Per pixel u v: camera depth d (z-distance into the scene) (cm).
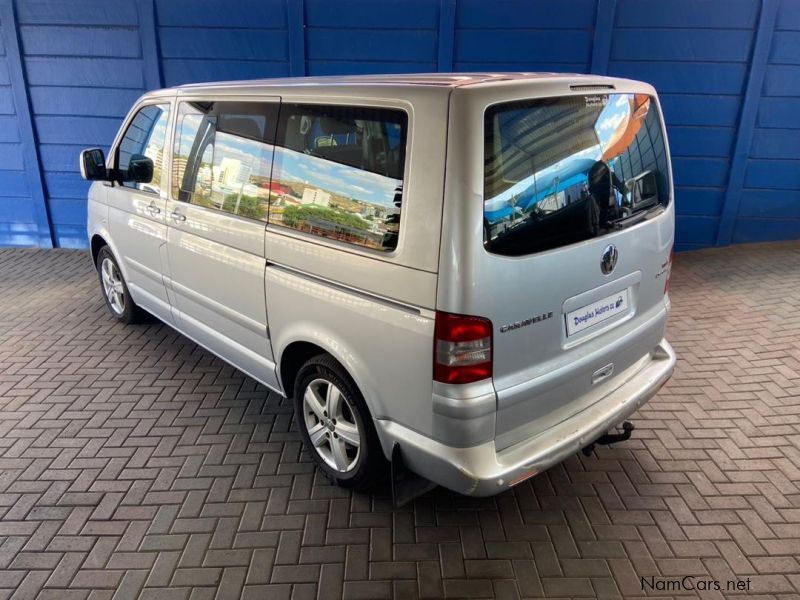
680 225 691
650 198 289
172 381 414
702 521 283
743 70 632
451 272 213
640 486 307
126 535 275
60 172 721
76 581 251
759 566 257
